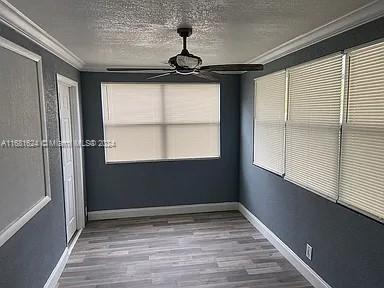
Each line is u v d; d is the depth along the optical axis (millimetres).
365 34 2236
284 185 3549
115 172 4867
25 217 2299
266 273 3189
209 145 5117
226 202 5273
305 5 2018
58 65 3357
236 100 5105
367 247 2262
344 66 2471
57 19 2246
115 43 3061
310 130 2990
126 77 4723
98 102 4684
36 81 2627
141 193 4992
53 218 3039
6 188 2023
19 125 2250
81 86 4594
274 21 2361
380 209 2139
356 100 2352
